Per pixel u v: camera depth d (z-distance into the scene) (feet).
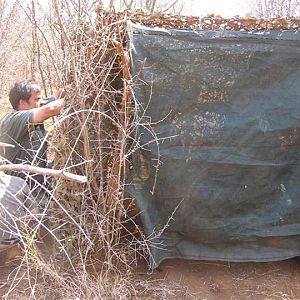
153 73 8.82
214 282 9.56
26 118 9.73
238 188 9.27
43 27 12.83
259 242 9.64
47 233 9.66
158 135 8.98
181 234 9.51
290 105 9.16
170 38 8.89
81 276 8.66
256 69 9.06
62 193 9.17
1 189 8.97
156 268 9.78
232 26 9.23
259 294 9.26
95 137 9.14
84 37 8.79
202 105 9.02
